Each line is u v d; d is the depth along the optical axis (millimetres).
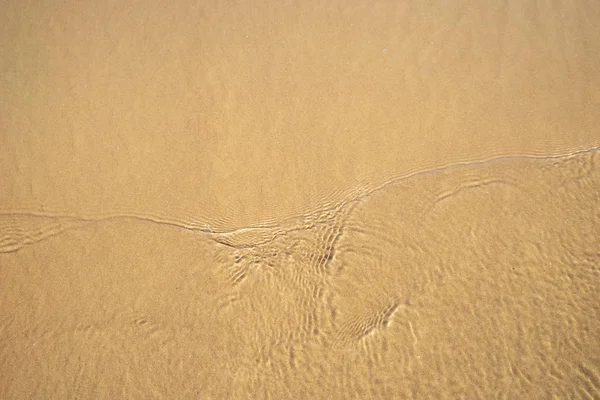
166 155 5645
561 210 5047
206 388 4289
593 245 4777
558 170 5316
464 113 5797
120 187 5496
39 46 6344
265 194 5402
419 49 6305
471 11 6539
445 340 4391
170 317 4668
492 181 5316
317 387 4242
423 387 4191
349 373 4289
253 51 6297
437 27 6449
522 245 4848
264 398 4219
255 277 4848
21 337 4621
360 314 4582
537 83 5969
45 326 4680
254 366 4363
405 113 5832
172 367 4406
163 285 4863
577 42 6246
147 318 4676
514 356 4258
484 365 4242
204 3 6629
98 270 4992
